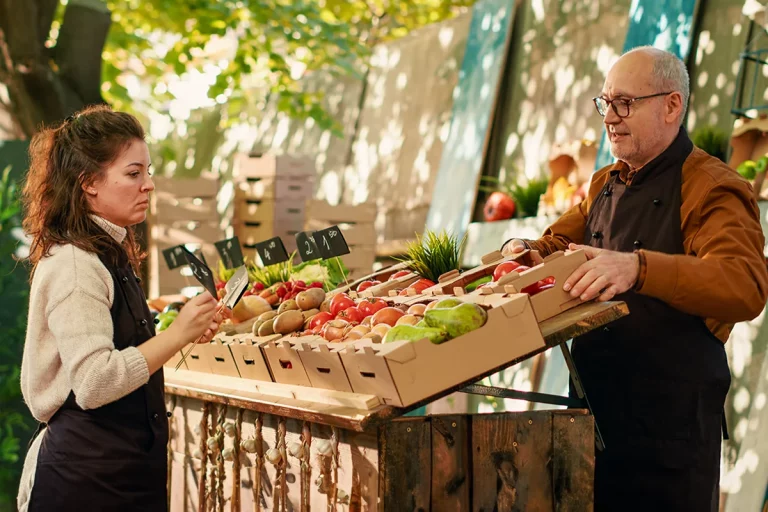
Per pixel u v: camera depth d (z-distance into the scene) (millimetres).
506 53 6891
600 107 2832
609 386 2746
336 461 2367
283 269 4051
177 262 4137
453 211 6805
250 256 6637
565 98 6340
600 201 2971
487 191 6777
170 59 8312
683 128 2793
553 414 2438
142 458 2352
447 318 2172
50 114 6652
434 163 7820
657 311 2656
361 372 2230
